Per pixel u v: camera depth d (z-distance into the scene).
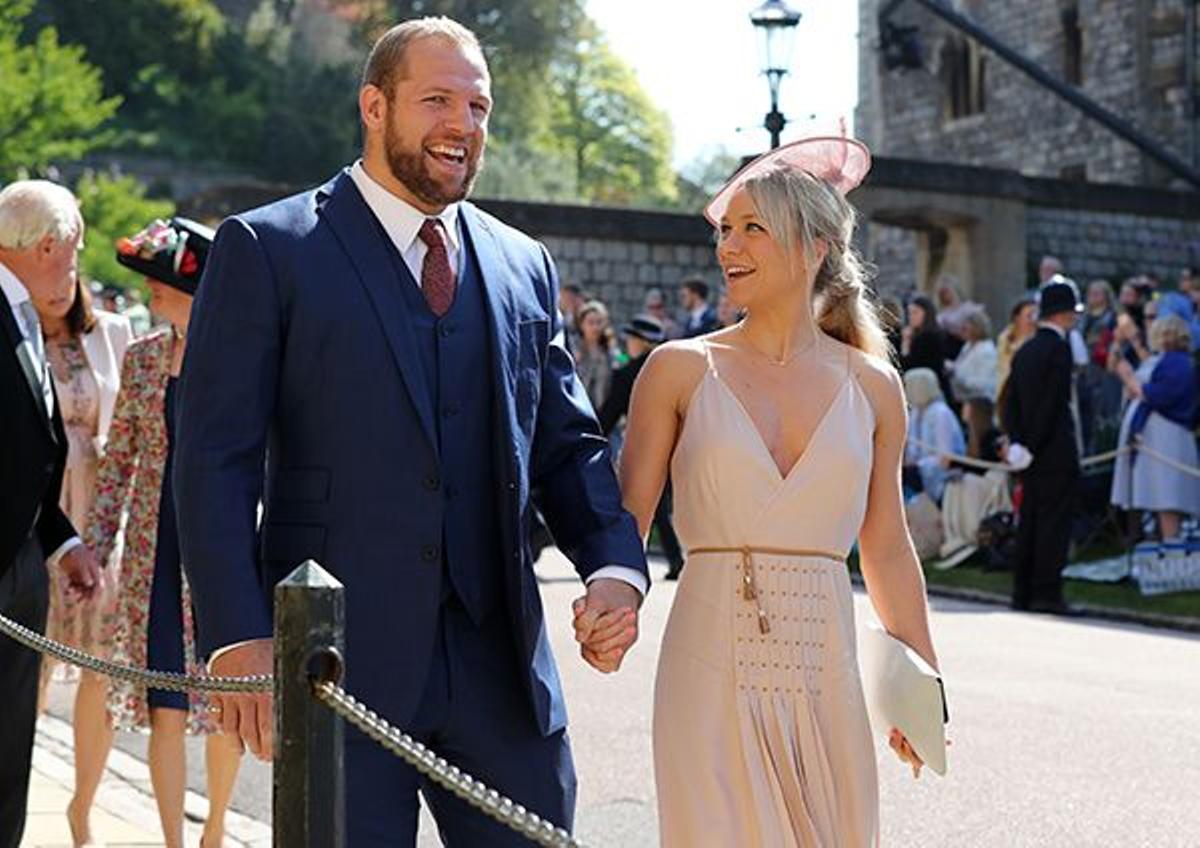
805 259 4.52
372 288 4.21
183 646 6.43
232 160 74.31
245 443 4.14
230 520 4.07
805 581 4.39
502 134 79.25
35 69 50.34
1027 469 14.05
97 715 6.79
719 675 4.38
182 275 6.39
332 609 3.32
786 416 4.47
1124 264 30.31
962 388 17.56
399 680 4.10
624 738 8.84
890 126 45.97
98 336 7.55
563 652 11.51
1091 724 9.14
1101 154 41.38
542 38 80.44
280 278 4.18
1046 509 13.98
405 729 4.10
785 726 4.34
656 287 27.78
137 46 76.81
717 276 28.05
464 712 4.18
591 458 4.42
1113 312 18.92
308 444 4.19
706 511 4.43
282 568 4.17
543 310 4.45
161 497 6.43
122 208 52.16
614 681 10.45
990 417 16.67
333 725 3.30
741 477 4.39
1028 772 8.09
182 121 75.12
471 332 4.27
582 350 21.55
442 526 4.17
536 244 4.57
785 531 4.39
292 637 3.30
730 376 4.51
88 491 7.48
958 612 13.92
